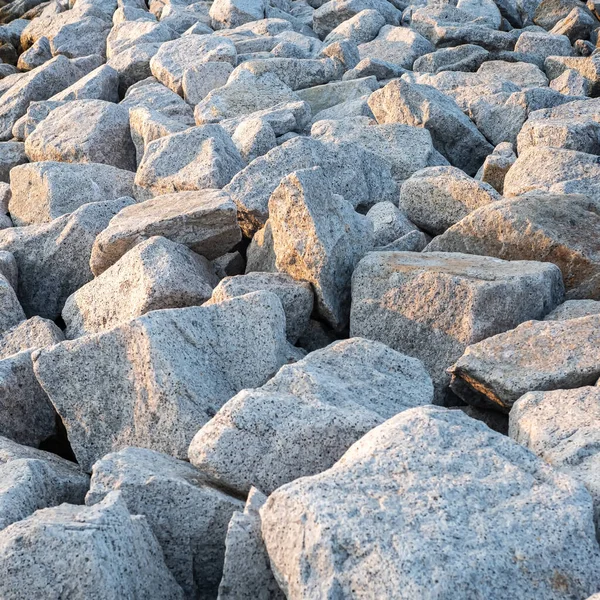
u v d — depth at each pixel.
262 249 6.70
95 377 4.66
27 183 8.65
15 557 3.13
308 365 4.46
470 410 5.07
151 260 6.02
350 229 6.09
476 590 2.92
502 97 9.88
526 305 5.23
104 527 3.24
